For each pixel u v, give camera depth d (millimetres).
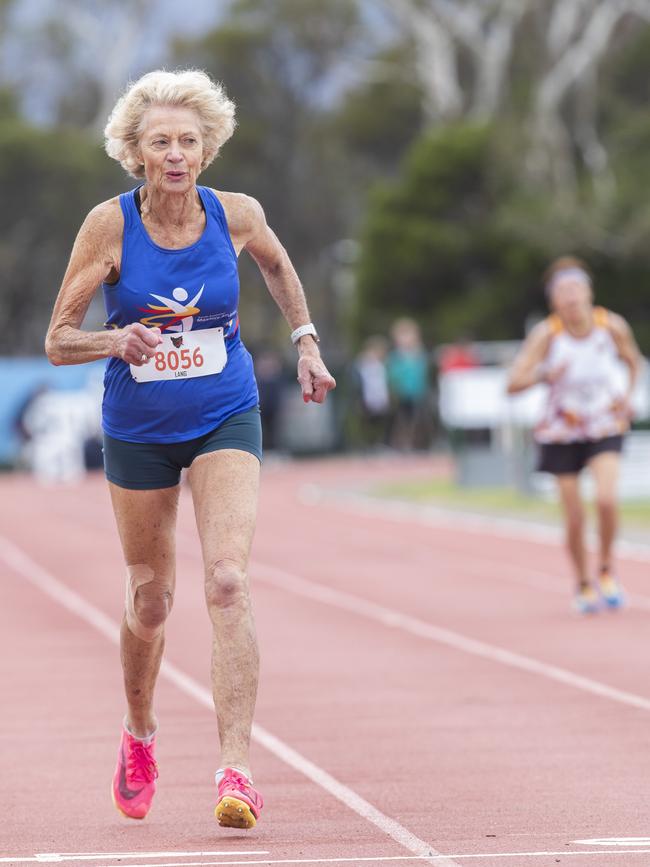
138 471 12039
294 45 153125
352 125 148750
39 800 13789
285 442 77125
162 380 11930
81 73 157375
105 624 27016
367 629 25406
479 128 101250
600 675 20312
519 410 49938
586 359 25875
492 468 54156
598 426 26094
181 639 24484
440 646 23344
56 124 151750
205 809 13289
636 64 127812
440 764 15008
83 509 53750
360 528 43938
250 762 15289
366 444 75000
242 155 151500
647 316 97312
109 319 12180
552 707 18125
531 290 97312
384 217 100500
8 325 140875
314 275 154875
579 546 26438
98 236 11836
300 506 51906
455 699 18828
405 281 99312
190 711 18516
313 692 19531
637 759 15008
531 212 96938
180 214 11938
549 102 117688
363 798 13516
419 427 74875
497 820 12500
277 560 36438
